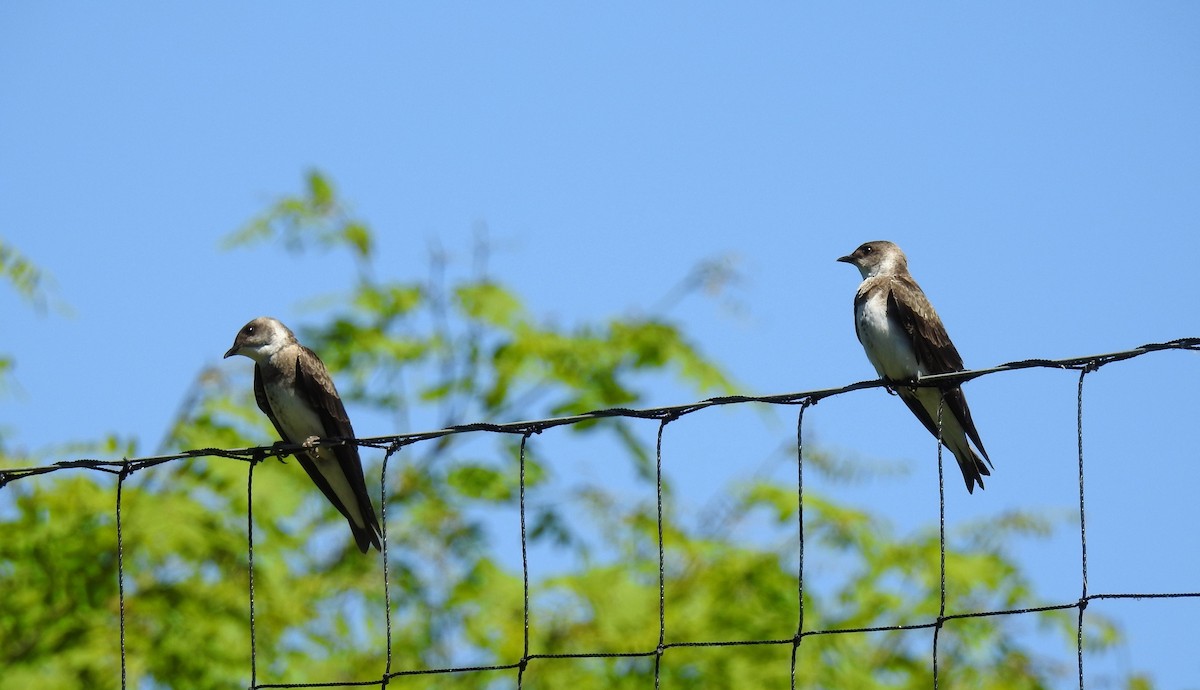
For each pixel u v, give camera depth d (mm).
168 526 15438
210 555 15750
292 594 16438
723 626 15352
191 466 16438
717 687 14914
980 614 7734
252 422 16688
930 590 16453
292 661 15820
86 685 14859
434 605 17328
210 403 16703
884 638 16328
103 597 15523
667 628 15297
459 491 18078
